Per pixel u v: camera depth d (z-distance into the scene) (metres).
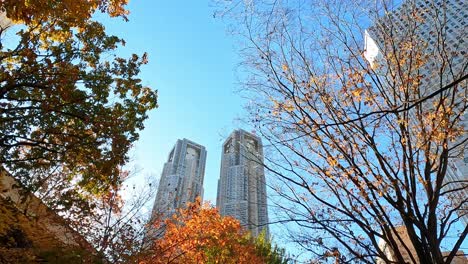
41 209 14.12
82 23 12.09
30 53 11.14
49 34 12.02
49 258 12.36
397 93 9.78
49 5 10.45
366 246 8.47
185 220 22.23
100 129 11.75
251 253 22.34
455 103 8.91
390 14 10.45
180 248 20.84
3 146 10.98
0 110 10.80
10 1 9.05
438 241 8.05
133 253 17.20
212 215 22.16
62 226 15.18
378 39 10.39
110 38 12.66
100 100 12.15
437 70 9.82
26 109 11.48
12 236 12.41
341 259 8.38
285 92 10.06
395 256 8.79
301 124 9.59
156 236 19.42
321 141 9.33
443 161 8.80
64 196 13.59
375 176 8.85
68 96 11.41
